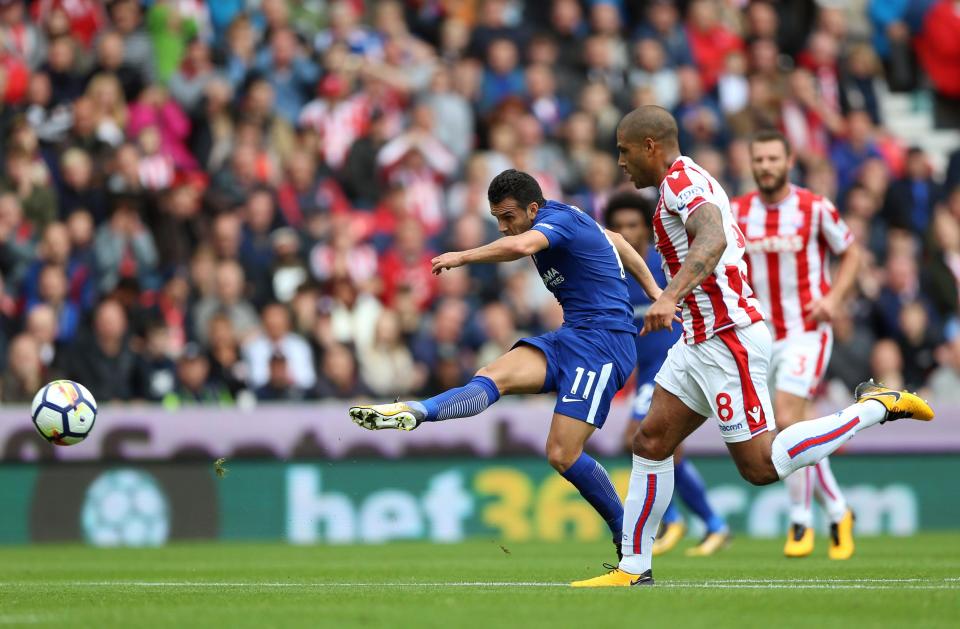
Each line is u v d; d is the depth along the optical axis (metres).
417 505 43.53
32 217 49.66
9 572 29.31
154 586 24.45
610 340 23.97
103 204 51.16
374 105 57.31
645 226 32.66
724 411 21.91
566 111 59.81
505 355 23.98
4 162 51.75
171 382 45.25
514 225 24.39
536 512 43.91
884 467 45.53
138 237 49.88
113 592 22.83
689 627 16.12
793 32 66.06
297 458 43.16
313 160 54.69
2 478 41.47
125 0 56.50
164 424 42.53
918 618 17.20
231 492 42.78
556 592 21.19
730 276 21.84
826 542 40.69
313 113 56.44
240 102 56.28
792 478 32.44
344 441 43.34
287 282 50.22
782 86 61.28
